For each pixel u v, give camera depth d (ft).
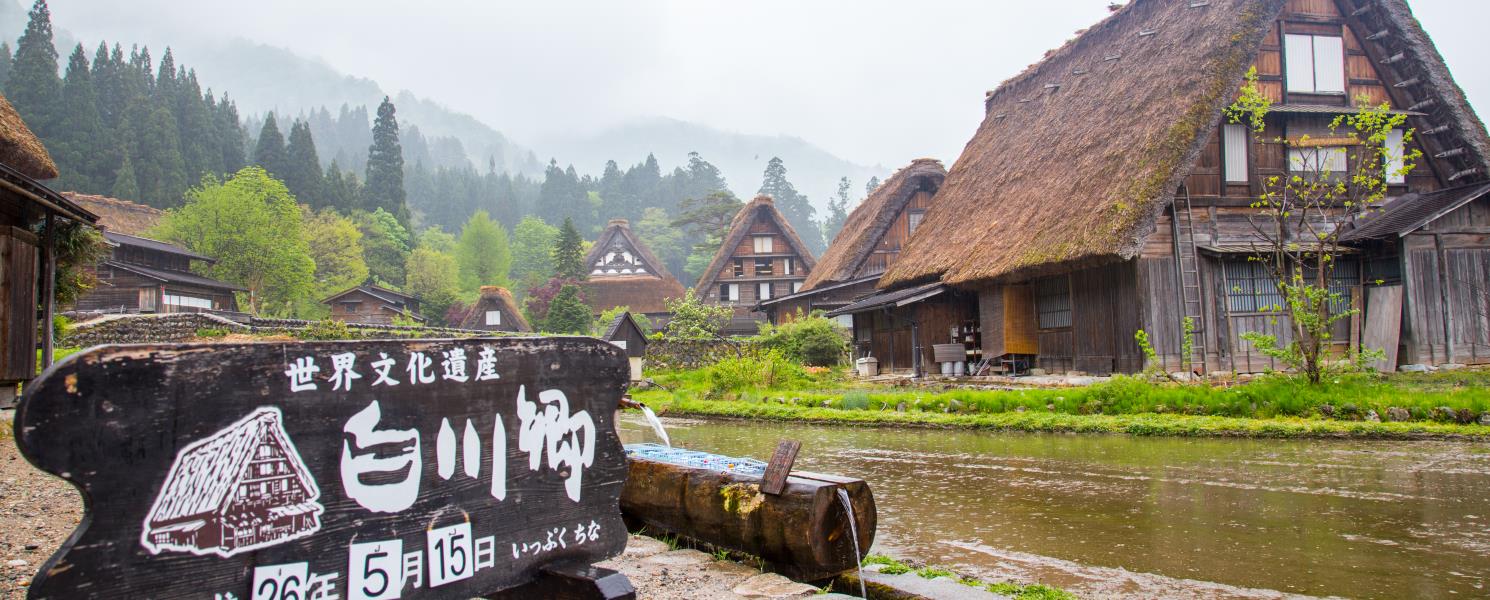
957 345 63.10
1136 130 50.70
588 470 9.52
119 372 6.28
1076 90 66.18
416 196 423.64
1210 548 16.53
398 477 7.86
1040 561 15.83
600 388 9.75
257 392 7.02
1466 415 32.09
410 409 7.99
